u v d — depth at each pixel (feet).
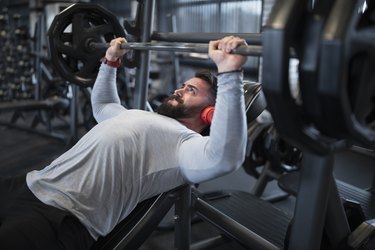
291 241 3.43
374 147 3.61
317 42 2.31
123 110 5.08
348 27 2.16
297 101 2.84
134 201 4.06
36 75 12.79
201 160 3.63
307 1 2.42
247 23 14.82
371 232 3.85
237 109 3.32
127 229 4.10
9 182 4.50
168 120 4.35
